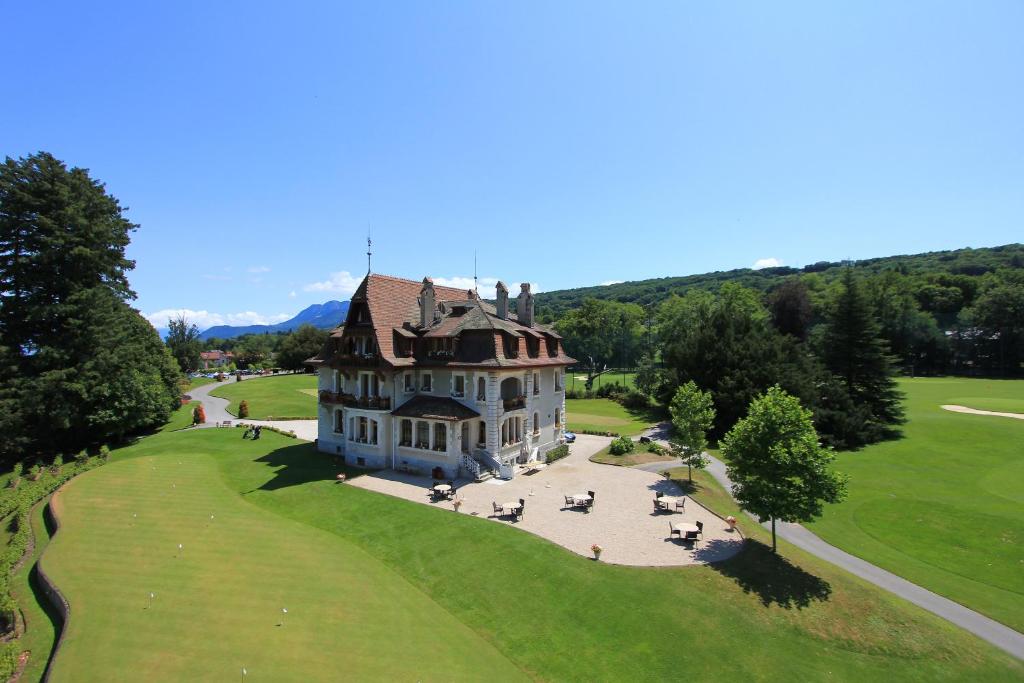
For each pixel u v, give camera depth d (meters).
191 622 18.70
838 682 18.77
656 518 32.00
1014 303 104.12
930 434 56.41
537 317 182.62
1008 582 26.64
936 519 33.94
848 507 37.09
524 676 17.56
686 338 72.25
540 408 48.31
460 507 33.25
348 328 43.41
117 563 23.47
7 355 49.16
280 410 76.06
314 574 22.95
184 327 126.12
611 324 124.06
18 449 48.72
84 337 52.47
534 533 29.05
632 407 82.69
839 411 56.66
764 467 27.61
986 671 19.95
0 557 25.53
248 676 15.72
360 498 34.47
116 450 52.03
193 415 66.69
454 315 47.09
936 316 125.81
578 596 22.64
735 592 23.61
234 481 38.53
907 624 22.42
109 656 16.55
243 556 24.50
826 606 23.30
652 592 23.09
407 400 43.75
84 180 57.28
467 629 20.09
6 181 50.09
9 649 17.56
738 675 18.59
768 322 97.00
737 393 56.72
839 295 66.62
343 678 15.98
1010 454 48.25
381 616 19.97
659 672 18.42
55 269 52.59
